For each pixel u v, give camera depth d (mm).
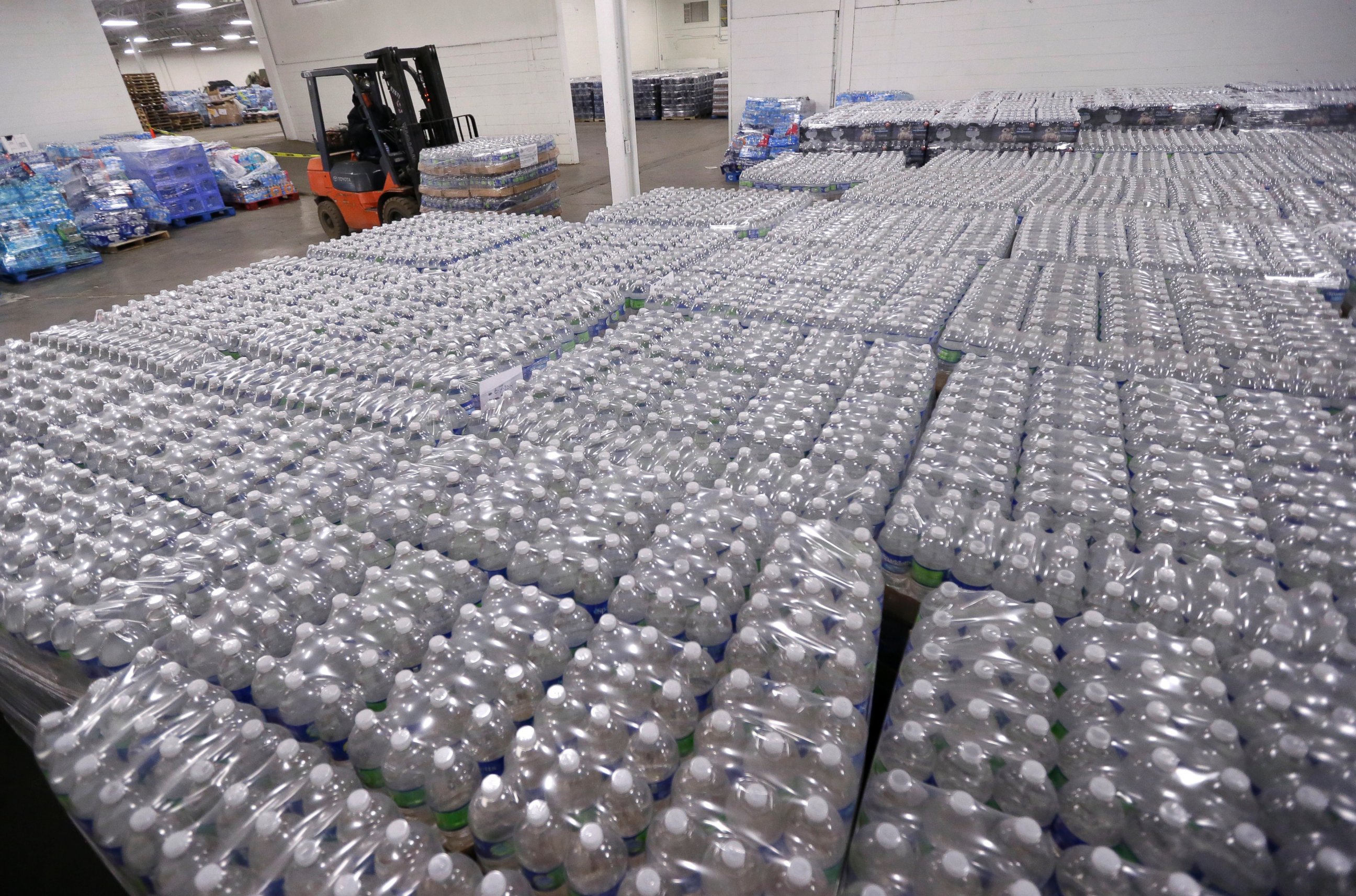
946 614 1616
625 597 1756
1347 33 7961
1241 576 1699
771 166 7160
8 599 2012
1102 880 1107
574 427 2541
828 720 1407
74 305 7711
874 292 3631
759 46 11117
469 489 2287
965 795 1130
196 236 10617
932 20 9797
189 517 2260
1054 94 8766
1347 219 4305
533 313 3766
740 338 3227
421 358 3252
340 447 2520
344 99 16953
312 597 1881
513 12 13336
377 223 9648
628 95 7516
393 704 1506
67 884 1681
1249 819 1168
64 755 1501
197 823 1347
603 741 1353
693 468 2357
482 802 1262
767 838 1197
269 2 16562
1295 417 2316
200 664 1704
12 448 2830
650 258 4523
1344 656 1428
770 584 1765
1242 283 3545
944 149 7523
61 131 11820
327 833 1293
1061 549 1728
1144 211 4816
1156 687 1394
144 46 28266
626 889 1142
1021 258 4137
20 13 11094
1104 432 2320
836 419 2463
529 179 8508
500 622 1602
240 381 3236
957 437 2328
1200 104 7062
